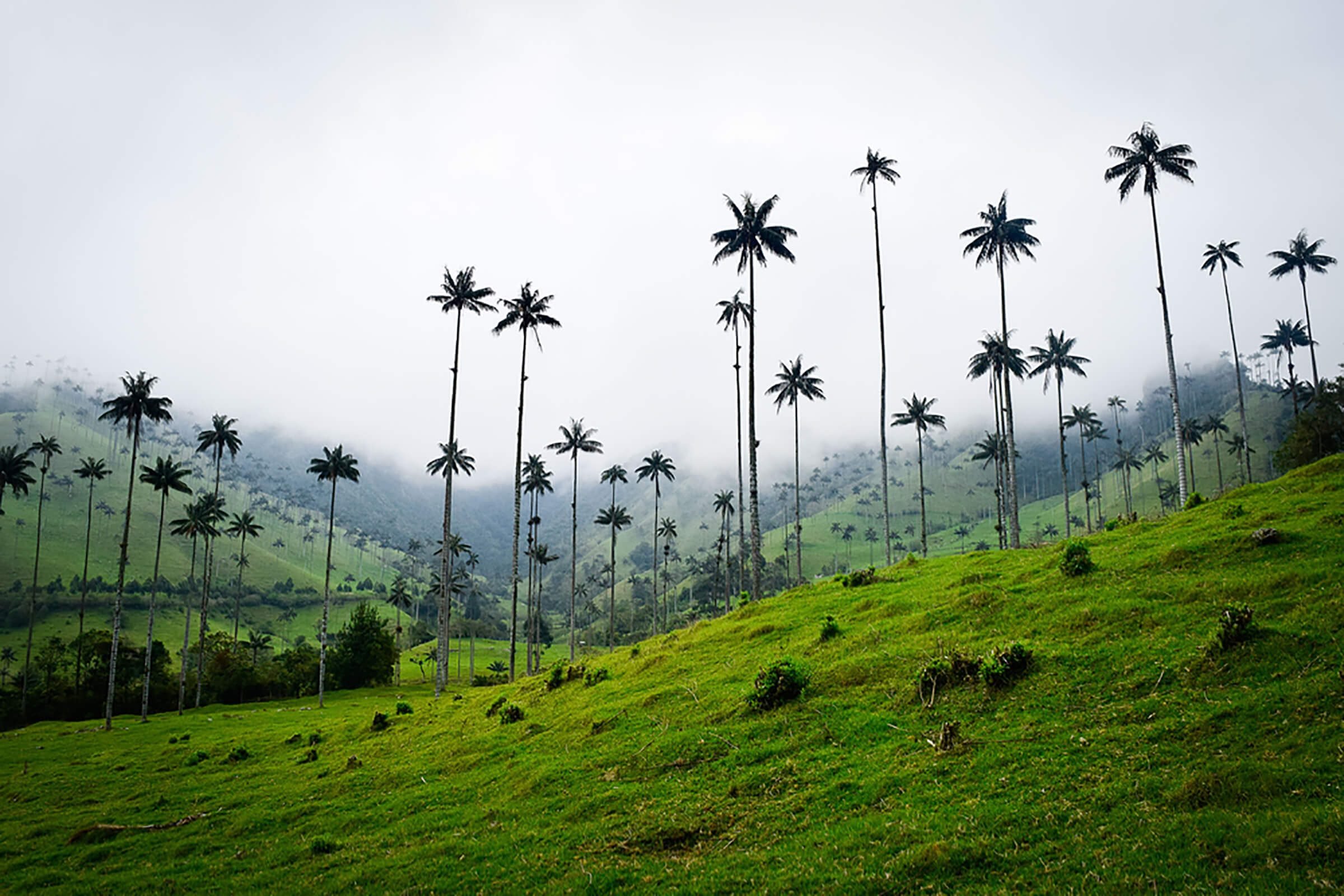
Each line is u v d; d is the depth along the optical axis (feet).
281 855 60.13
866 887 36.55
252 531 374.22
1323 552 63.52
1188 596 63.52
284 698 307.37
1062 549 97.71
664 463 371.15
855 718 60.80
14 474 280.92
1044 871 34.30
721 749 62.08
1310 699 41.68
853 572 122.01
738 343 210.38
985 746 49.52
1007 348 180.45
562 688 112.47
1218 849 32.19
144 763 120.98
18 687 334.85
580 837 51.70
